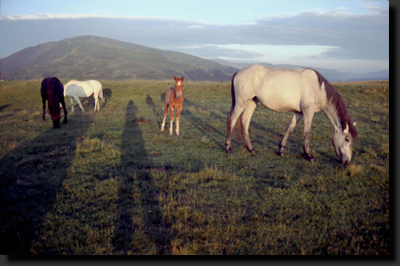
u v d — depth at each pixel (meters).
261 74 7.05
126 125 10.96
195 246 3.19
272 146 8.35
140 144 8.17
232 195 4.80
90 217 3.93
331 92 6.40
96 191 4.77
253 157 7.19
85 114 13.60
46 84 10.26
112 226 3.63
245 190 5.05
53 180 5.25
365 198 4.73
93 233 3.47
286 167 6.41
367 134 9.88
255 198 4.71
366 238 3.52
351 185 5.27
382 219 3.96
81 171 5.81
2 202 4.33
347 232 3.67
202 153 7.43
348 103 15.98
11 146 7.57
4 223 3.71
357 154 7.51
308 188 5.15
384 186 5.25
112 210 4.14
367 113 13.72
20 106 16.50
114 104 16.64
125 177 5.36
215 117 13.30
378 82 26.25
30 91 19.11
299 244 3.40
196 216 3.99
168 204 4.27
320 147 8.17
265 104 7.12
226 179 5.55
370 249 3.24
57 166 6.10
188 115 13.67
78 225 3.68
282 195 4.80
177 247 3.23
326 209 4.34
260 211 4.23
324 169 6.26
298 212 4.22
